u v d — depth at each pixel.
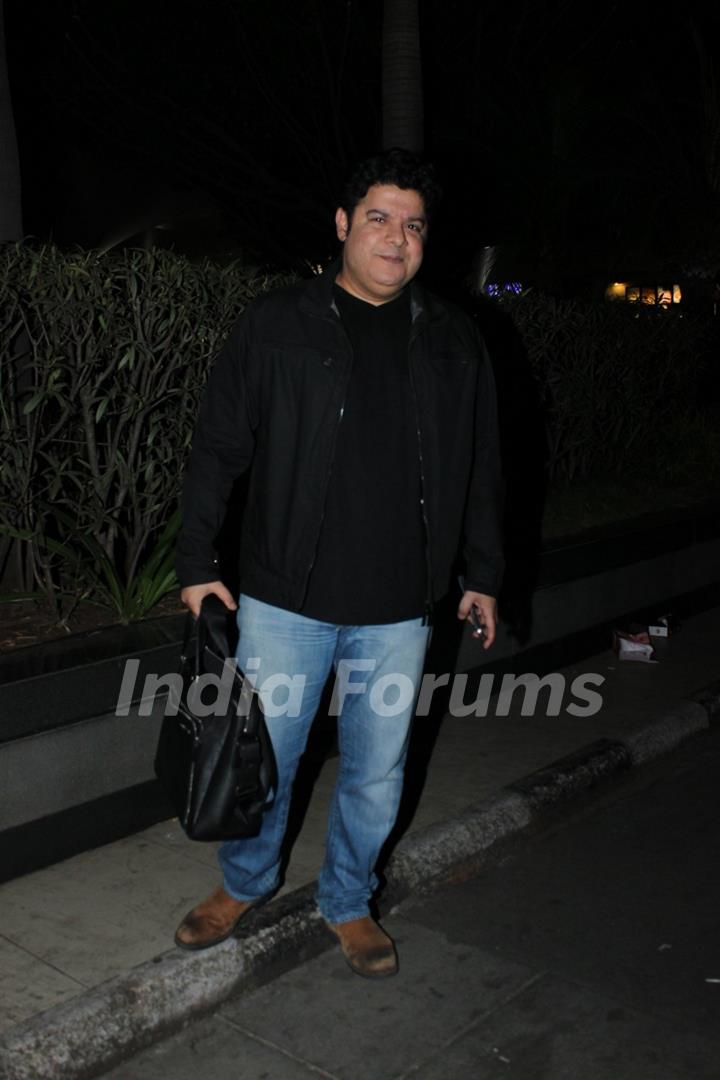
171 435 4.82
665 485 8.05
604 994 3.31
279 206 13.05
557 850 4.19
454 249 12.88
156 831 4.02
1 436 4.29
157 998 3.10
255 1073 2.96
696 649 6.30
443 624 5.21
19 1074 2.83
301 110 12.79
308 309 2.94
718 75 14.03
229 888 3.29
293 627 3.05
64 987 3.11
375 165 2.84
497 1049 3.06
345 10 11.87
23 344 4.36
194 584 3.00
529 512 6.89
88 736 3.80
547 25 12.97
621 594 6.38
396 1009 3.22
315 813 4.21
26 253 4.30
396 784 3.22
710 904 3.82
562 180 12.96
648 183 13.58
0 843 3.62
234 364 3.01
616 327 7.61
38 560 4.50
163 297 4.54
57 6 12.11
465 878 3.98
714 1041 3.10
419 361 2.97
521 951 3.53
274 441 2.98
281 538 3.02
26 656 3.87
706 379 9.95
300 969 3.39
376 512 2.99
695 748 5.18
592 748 4.83
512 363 6.87
